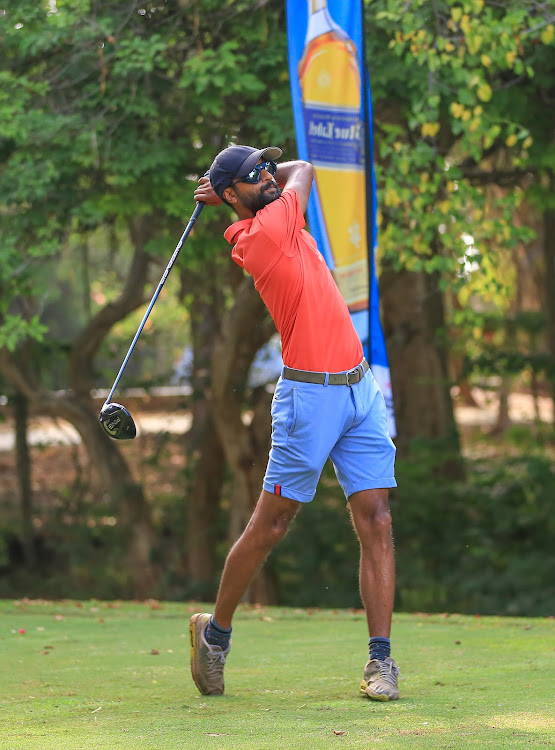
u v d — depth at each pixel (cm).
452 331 5694
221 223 3600
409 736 979
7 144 3466
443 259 3142
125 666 1503
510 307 6216
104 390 5597
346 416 1234
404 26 2797
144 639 1822
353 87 2520
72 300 7469
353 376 1235
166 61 3256
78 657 1595
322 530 4631
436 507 4666
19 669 1478
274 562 4694
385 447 1262
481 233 3195
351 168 2517
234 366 4291
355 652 1606
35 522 5728
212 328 5250
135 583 5031
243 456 4462
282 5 3222
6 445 8119
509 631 1827
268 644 1730
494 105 3206
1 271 3459
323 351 1216
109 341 5803
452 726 1022
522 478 4825
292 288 1204
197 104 3269
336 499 4784
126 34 3241
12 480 6794
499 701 1152
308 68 2511
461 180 3222
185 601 4919
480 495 4666
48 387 5759
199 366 5269
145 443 5972
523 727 1005
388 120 3366
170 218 3591
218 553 5359
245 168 1219
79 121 3177
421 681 1315
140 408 6838
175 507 5422
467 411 10119
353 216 2508
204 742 982
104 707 1192
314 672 1423
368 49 3094
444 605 4409
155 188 3300
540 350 6141
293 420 1216
